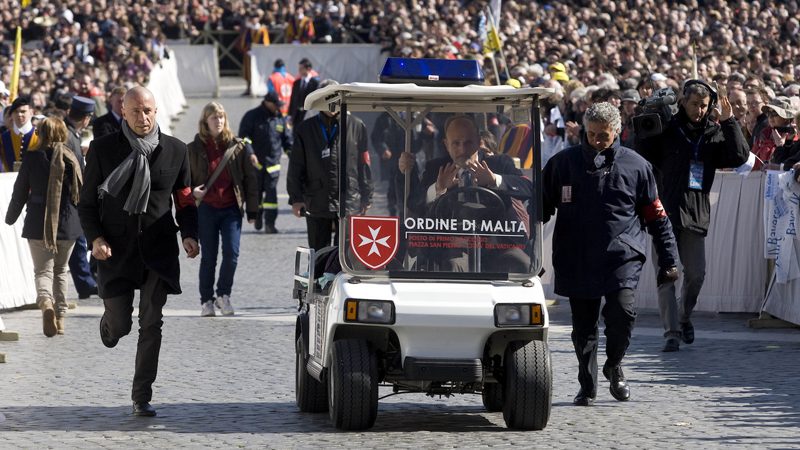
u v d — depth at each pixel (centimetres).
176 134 9081
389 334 2142
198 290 4009
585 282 2277
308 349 2280
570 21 9688
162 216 2256
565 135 4688
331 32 11825
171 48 11131
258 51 11150
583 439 2066
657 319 3438
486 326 2066
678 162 2909
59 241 3195
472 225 2147
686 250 2950
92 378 2639
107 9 11700
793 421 2194
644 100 2934
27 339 3145
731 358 2834
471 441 2050
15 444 2039
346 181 2134
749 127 3772
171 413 2288
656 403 2361
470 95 2127
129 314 2280
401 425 2184
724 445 2016
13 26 11488
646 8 9988
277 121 5478
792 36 9319
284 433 2111
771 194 3275
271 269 4438
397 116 2144
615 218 2269
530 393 2103
